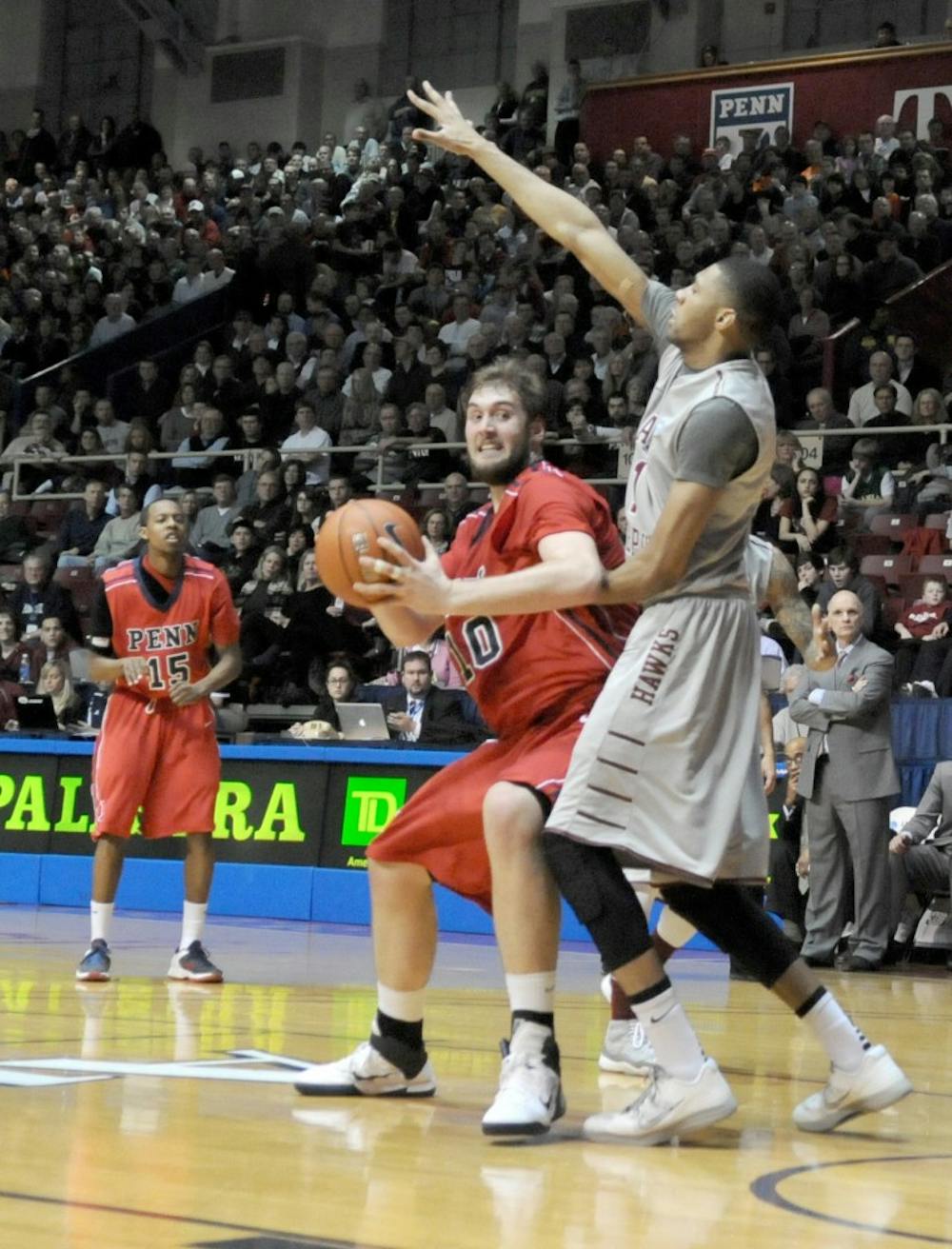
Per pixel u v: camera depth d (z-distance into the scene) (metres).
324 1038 5.30
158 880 12.61
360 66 28.25
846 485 15.73
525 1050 3.77
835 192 20.70
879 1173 3.38
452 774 4.13
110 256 24.97
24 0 30.61
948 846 10.02
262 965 8.22
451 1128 3.79
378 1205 2.88
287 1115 3.86
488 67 27.36
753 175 21.91
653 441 3.89
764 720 8.20
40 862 13.09
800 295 18.59
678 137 23.41
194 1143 3.41
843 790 9.61
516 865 3.81
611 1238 2.69
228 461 18.97
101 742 7.34
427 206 23.67
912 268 18.73
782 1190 3.16
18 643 15.83
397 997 4.20
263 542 16.42
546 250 21.00
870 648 9.70
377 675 14.65
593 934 3.69
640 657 3.75
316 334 21.20
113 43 30.00
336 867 11.95
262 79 28.55
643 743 3.70
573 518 3.83
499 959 9.38
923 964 10.51
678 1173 3.32
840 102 22.98
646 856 3.67
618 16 26.05
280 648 14.84
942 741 11.04
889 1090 3.81
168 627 7.39
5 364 23.16
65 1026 5.40
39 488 19.81
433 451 17.14
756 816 3.83
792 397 17.23
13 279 24.67
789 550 14.34
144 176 26.92
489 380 4.11
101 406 20.72
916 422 15.95
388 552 3.50
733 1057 5.34
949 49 22.30
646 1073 4.79
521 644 4.06
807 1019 3.87
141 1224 2.63
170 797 7.32
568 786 3.72
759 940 3.86
